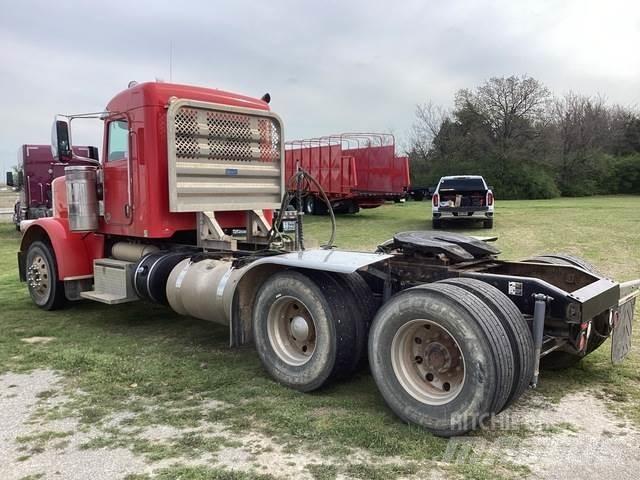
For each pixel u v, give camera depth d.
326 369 4.27
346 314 4.31
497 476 3.13
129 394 4.45
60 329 6.55
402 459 3.34
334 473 3.17
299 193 5.71
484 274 4.30
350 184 21.75
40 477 3.18
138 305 7.88
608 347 5.58
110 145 6.65
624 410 4.07
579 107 56.09
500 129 51.12
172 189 5.89
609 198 44.81
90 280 7.35
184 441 3.61
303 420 3.89
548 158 50.22
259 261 4.70
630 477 3.12
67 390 4.56
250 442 3.59
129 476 3.17
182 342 5.97
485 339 3.42
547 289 3.96
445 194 17.78
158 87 6.05
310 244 6.20
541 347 3.90
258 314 4.76
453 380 3.74
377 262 4.31
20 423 3.93
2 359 5.38
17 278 10.46
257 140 6.70
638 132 60.19
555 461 3.31
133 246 6.85
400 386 3.83
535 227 17.02
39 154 18.81
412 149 57.72
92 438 3.67
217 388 4.57
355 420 3.88
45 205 19.02
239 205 6.51
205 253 5.91
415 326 3.81
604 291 4.22
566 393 4.41
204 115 6.18
